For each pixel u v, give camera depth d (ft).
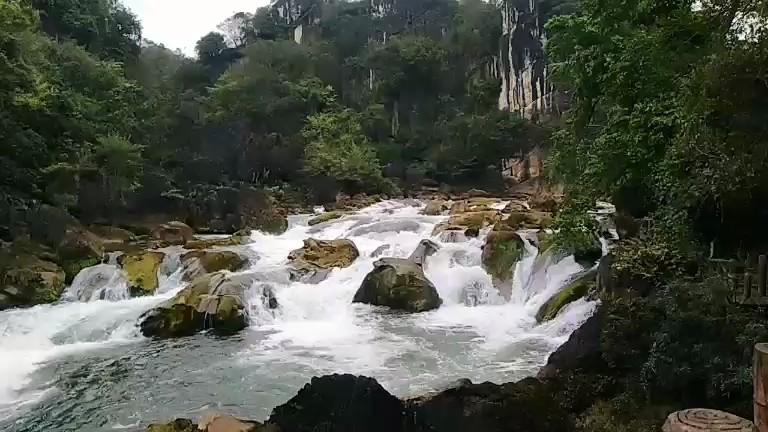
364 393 25.94
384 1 214.48
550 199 90.43
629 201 52.75
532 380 29.55
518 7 173.88
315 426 25.22
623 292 35.99
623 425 24.54
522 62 171.94
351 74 182.60
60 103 84.02
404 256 70.95
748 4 26.96
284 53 174.50
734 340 24.93
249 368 41.37
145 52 208.13
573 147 52.85
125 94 109.09
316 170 136.26
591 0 48.03
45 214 74.02
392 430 25.26
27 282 60.34
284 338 49.26
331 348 46.06
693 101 29.68
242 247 78.69
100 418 33.27
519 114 164.96
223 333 50.98
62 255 69.05
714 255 35.99
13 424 32.55
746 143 28.76
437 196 138.10
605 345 30.45
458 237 73.00
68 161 85.15
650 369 26.45
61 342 48.62
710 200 34.73
